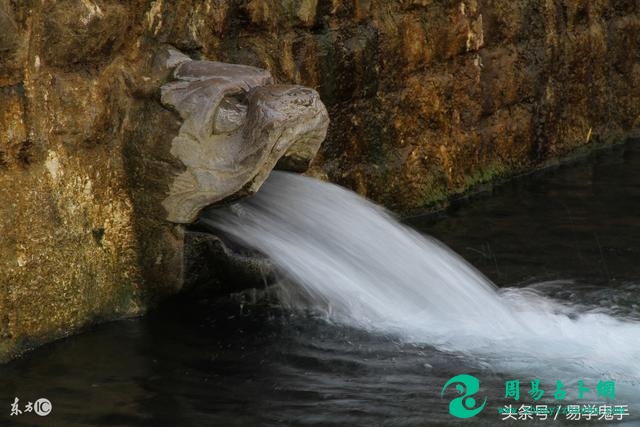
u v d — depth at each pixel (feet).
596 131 44.21
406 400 22.43
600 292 28.99
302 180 28.78
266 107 25.00
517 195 37.76
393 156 34.83
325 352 24.88
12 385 22.76
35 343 24.38
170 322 26.25
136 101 25.96
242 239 27.45
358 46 32.89
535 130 40.88
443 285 28.53
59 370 23.50
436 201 36.32
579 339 26.07
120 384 22.99
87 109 24.93
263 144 24.82
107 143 25.64
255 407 22.06
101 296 25.76
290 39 30.96
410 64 35.06
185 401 22.27
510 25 39.14
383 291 27.76
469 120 37.68
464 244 32.60
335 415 21.68
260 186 26.35
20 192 23.67
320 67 31.81
